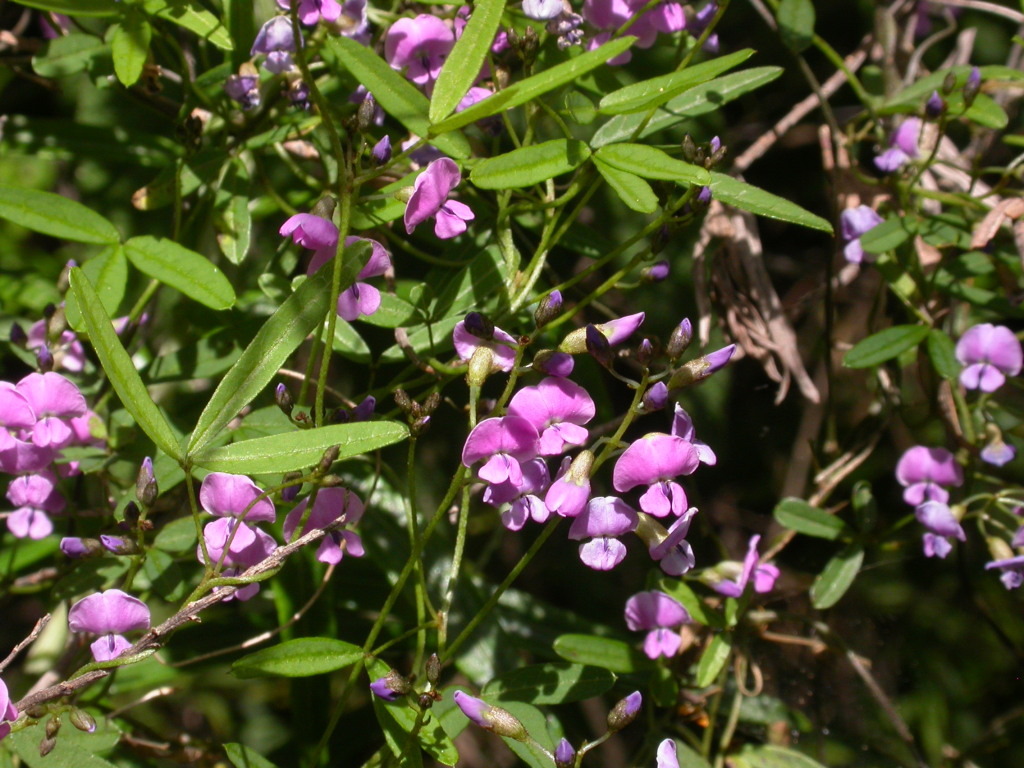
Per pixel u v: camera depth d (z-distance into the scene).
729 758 0.25
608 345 0.19
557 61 0.23
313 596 0.24
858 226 0.25
